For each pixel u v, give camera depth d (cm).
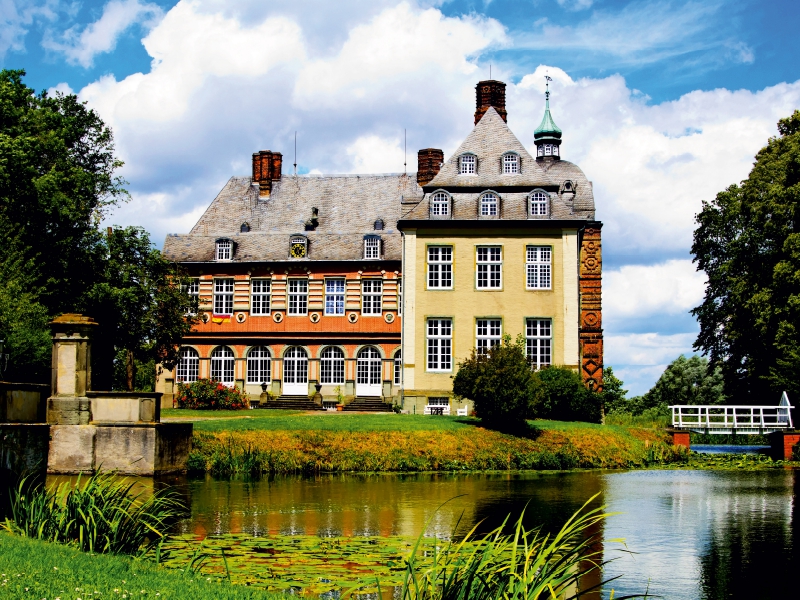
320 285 6062
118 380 7219
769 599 1447
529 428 3672
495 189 4888
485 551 1074
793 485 2844
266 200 6500
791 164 4844
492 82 5978
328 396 6016
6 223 4150
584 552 1772
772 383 4578
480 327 4775
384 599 1316
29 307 3822
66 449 2697
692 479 3025
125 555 1402
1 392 2258
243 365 6078
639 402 8806
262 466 3066
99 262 4706
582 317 6059
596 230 6128
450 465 3275
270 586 1355
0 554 1235
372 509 2206
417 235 4828
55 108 5525
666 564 1680
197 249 6188
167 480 2731
